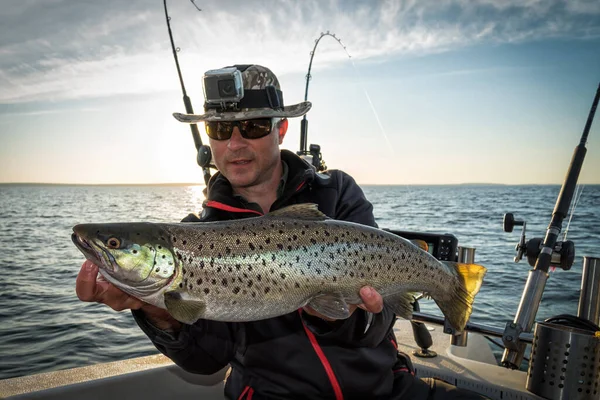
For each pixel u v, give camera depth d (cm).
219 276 67
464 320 78
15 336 220
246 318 68
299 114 77
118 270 64
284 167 87
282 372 76
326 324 74
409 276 74
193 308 66
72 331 227
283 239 69
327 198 83
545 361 85
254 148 78
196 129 111
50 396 81
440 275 77
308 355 75
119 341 214
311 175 82
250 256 68
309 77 142
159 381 92
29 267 416
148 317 73
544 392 84
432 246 98
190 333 76
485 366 103
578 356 81
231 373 86
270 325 77
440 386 82
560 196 97
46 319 247
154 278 65
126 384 88
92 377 88
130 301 69
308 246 69
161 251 66
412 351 112
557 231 94
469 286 79
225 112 77
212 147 80
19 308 271
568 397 82
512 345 90
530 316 90
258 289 67
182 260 66
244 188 84
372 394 77
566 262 92
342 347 75
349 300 70
